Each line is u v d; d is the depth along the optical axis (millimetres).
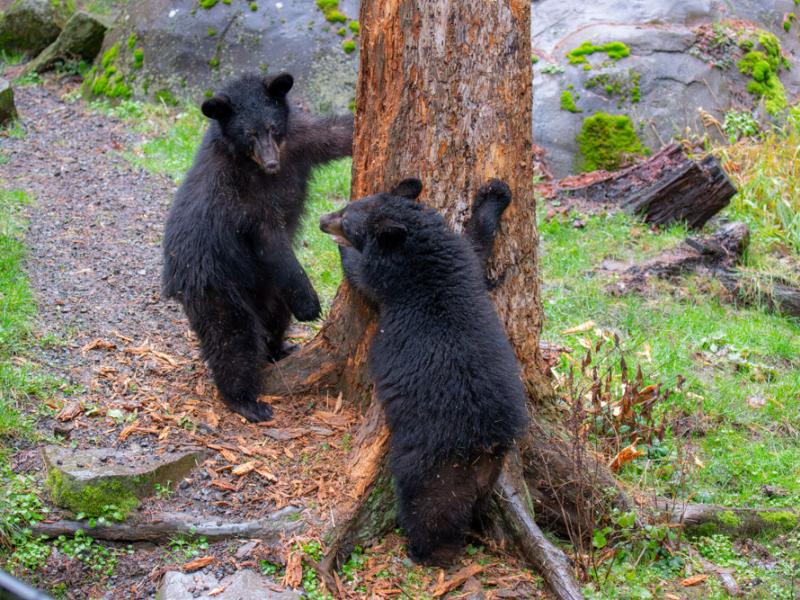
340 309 6191
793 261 10258
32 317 7207
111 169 10914
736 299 9570
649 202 10680
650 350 8102
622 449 6367
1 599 2494
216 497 5504
